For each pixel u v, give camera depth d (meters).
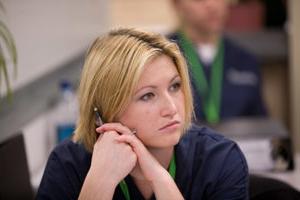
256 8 9.41
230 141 3.54
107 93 2.97
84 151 3.49
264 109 7.11
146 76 2.88
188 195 3.41
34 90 5.64
